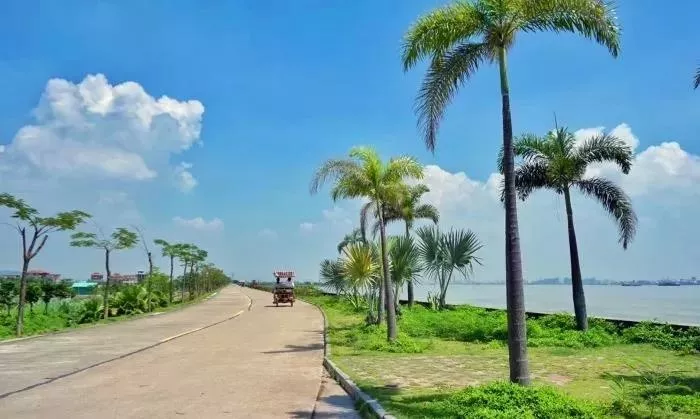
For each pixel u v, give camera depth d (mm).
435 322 22219
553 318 21297
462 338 19125
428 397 8961
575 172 19547
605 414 7508
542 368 12320
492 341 17656
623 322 19234
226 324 26062
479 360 13734
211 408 8539
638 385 9969
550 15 9188
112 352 15977
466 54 10000
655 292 70000
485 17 9242
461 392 8469
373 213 20500
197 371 12344
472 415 6957
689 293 64938
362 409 8375
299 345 17469
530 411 7023
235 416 8016
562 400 7492
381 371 11875
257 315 32000
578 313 19266
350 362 13297
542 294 69562
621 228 19375
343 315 30562
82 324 27188
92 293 41344
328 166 17438
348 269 22172
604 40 9242
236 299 54500
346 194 17953
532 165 20344
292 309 37656
